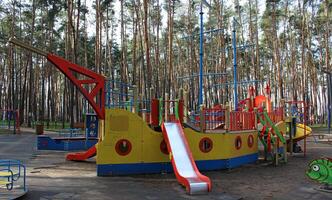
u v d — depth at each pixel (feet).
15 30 150.20
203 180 30.63
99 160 37.06
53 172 39.22
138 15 116.37
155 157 39.11
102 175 36.96
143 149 38.70
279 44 173.99
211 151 41.57
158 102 42.37
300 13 163.02
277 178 37.24
